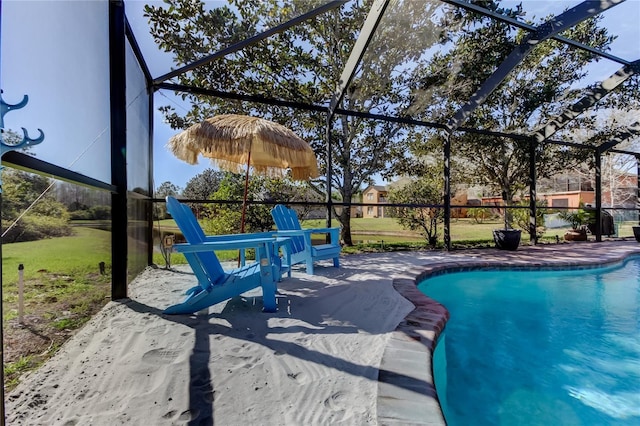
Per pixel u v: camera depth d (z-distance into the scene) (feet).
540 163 29.50
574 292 14.52
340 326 7.50
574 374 7.70
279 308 8.89
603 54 20.12
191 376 5.25
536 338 9.76
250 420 4.17
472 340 9.58
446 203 22.97
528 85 24.04
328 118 20.31
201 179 23.47
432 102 24.07
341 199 28.71
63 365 5.60
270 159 15.61
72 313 8.11
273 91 20.99
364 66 20.18
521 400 6.70
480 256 19.69
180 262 17.19
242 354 6.03
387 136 25.91
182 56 18.01
